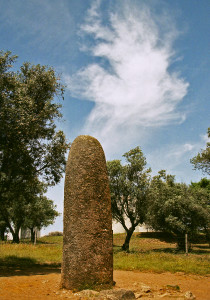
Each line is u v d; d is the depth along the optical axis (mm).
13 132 12414
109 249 6953
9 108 12367
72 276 6598
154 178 26094
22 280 8203
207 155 21266
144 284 7637
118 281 8266
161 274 10602
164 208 24094
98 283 6531
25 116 12711
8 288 6930
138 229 37688
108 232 7059
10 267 12562
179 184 26125
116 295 5668
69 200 7160
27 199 15398
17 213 28953
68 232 6941
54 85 14648
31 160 14039
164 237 33375
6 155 13102
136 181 25766
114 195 25375
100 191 7258
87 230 6816
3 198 14367
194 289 7586
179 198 24047
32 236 34312
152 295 6332
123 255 17062
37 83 14242
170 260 14547
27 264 13797
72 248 6770
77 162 7406
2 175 13711
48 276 9180
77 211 6973
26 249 20172
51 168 15102
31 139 13727
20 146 12875
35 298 5824
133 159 25969
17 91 13117
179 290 7148
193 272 11047
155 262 13383
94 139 7844
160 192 25062
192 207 23984
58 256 17062
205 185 39469
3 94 12391
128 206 25953
